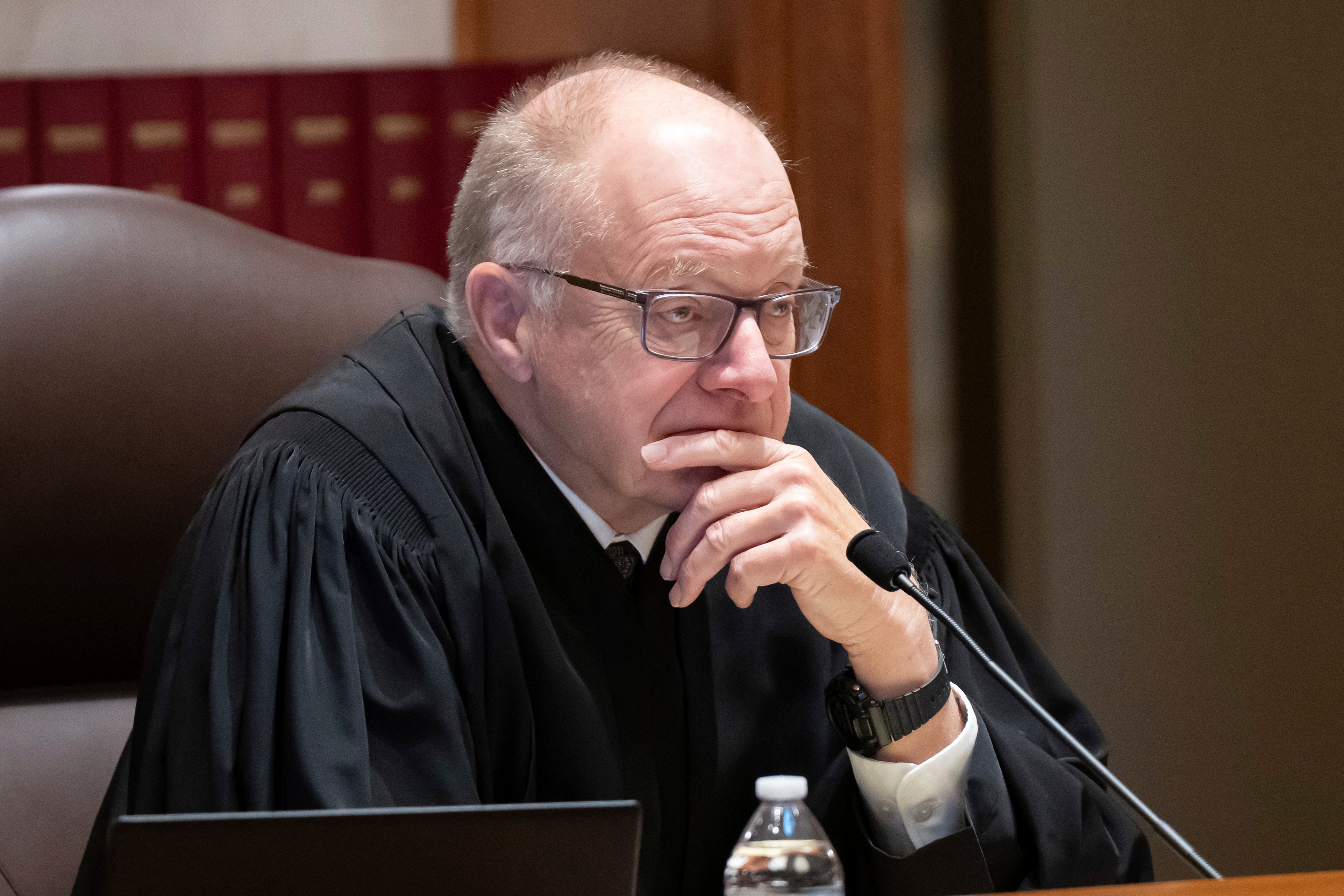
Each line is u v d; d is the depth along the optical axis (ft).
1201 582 34.17
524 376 16.35
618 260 15.34
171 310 20.83
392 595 15.20
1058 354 37.68
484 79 38.22
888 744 15.83
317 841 9.18
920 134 39.81
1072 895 10.16
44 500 19.63
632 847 9.73
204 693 14.52
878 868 15.70
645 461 15.21
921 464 39.73
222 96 37.65
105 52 43.47
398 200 38.09
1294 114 32.14
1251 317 33.12
